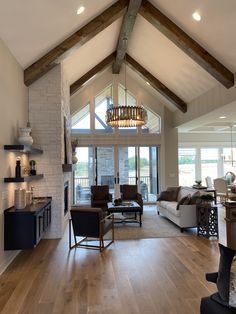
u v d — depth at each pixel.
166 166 10.16
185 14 5.20
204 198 5.78
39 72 5.53
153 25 5.80
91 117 9.80
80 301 3.12
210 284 3.52
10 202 4.44
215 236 5.70
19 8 3.81
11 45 4.41
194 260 4.38
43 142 5.92
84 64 7.56
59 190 5.92
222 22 4.79
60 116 5.98
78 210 4.89
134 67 8.42
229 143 12.83
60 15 4.55
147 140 10.09
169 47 6.52
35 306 3.02
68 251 4.91
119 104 9.99
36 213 4.18
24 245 4.12
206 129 11.52
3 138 4.11
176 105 8.66
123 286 3.49
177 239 5.59
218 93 6.42
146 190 10.23
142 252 4.80
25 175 5.18
